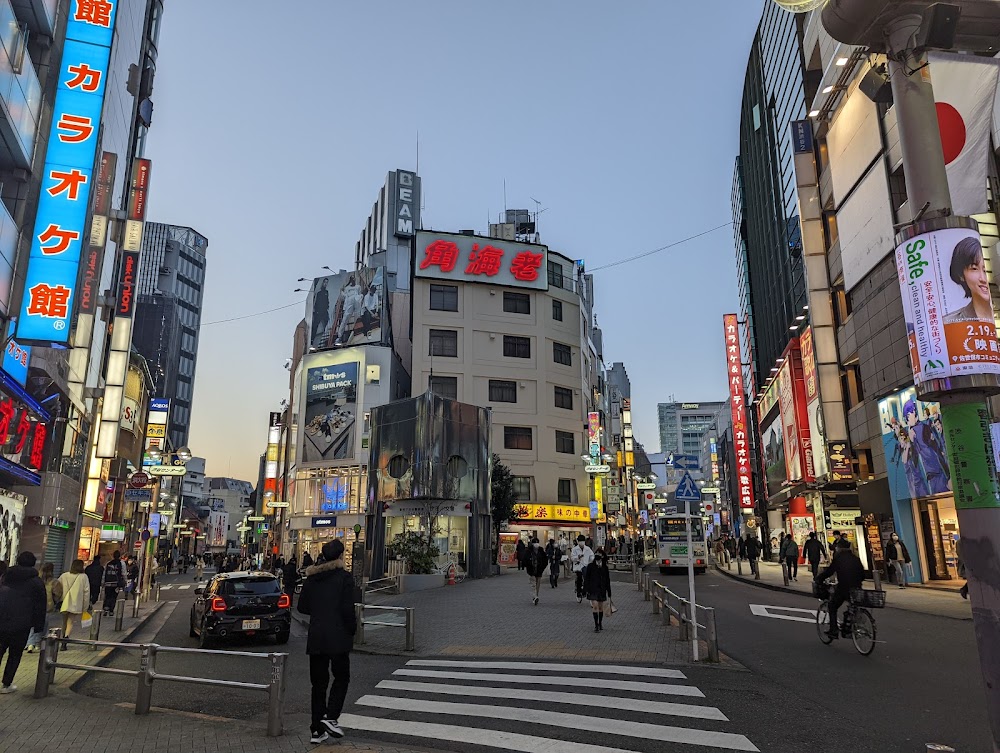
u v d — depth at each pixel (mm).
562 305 52906
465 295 49531
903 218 23578
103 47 17734
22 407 17344
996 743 4066
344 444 45781
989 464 4379
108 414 27812
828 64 30422
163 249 163500
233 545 128250
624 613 16141
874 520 27500
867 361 26734
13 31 14609
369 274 49281
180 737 6488
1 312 14969
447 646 12500
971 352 4473
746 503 51281
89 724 7047
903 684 8312
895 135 24031
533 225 62469
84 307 21219
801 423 35812
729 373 53312
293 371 60750
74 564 14086
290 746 6133
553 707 7562
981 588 4246
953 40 5004
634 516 73312
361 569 30781
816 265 31891
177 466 25656
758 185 59094
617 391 87438
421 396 31141
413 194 120938
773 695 7852
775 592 21828
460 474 31875
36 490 20266
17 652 8734
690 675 9133
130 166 31703
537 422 48781
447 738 6438
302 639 15312
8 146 15344
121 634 15594
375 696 8500
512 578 30656
